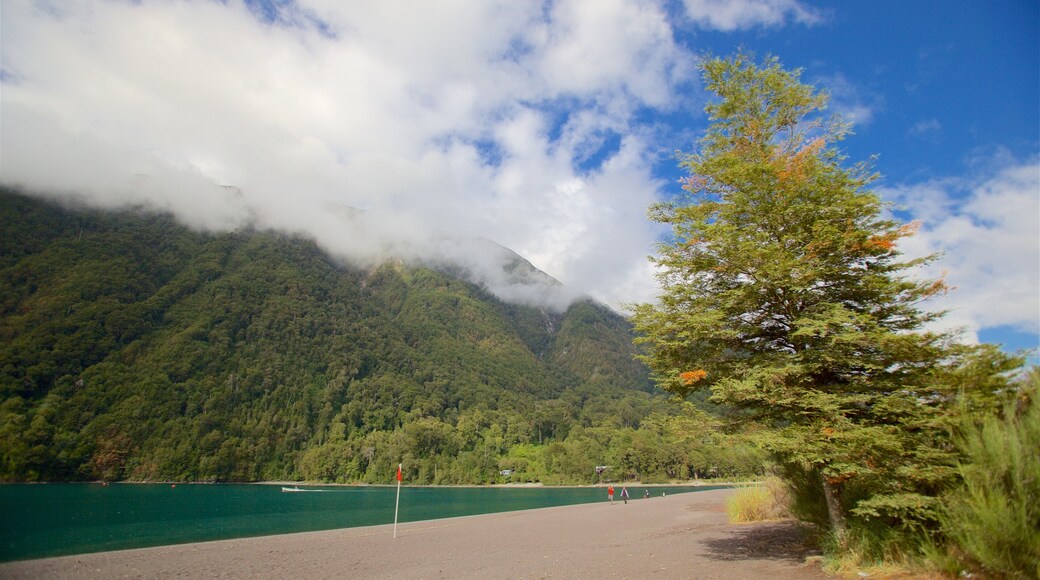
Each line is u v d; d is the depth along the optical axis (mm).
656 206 14680
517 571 14820
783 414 12055
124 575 18094
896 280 11742
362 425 180625
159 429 140625
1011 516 8258
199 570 18672
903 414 10836
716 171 13703
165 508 63219
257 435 151875
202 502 74750
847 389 11664
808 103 13602
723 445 12086
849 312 11250
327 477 141500
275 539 28828
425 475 143625
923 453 9883
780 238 12922
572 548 19859
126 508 61219
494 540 24938
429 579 14492
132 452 129375
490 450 162125
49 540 33156
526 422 191500
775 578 10969
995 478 8742
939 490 10016
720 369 13211
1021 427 8758
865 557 10961
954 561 8906
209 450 137375
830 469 10602
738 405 12773
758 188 12812
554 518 39000
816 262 11906
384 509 66062
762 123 13641
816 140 12867
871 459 10242
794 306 12617
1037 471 8312
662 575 12398
